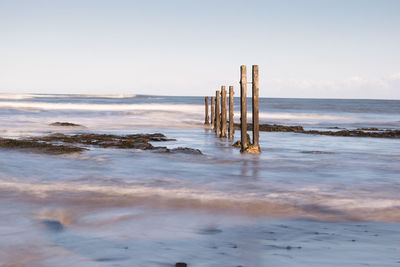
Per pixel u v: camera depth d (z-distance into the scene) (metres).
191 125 29.92
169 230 5.01
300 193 7.54
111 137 17.48
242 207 6.38
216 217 5.73
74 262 3.80
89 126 25.81
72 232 4.87
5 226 5.10
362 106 89.31
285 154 13.91
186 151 13.30
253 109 14.01
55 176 8.82
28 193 7.10
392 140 20.56
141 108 53.56
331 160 12.52
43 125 24.00
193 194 7.30
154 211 6.03
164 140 17.94
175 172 9.77
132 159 11.62
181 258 3.90
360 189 8.01
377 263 3.78
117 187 7.81
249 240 4.58
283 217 5.80
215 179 8.96
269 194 7.40
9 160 10.66
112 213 5.88
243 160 12.14
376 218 5.80
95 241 4.49
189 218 5.65
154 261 3.81
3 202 6.41
